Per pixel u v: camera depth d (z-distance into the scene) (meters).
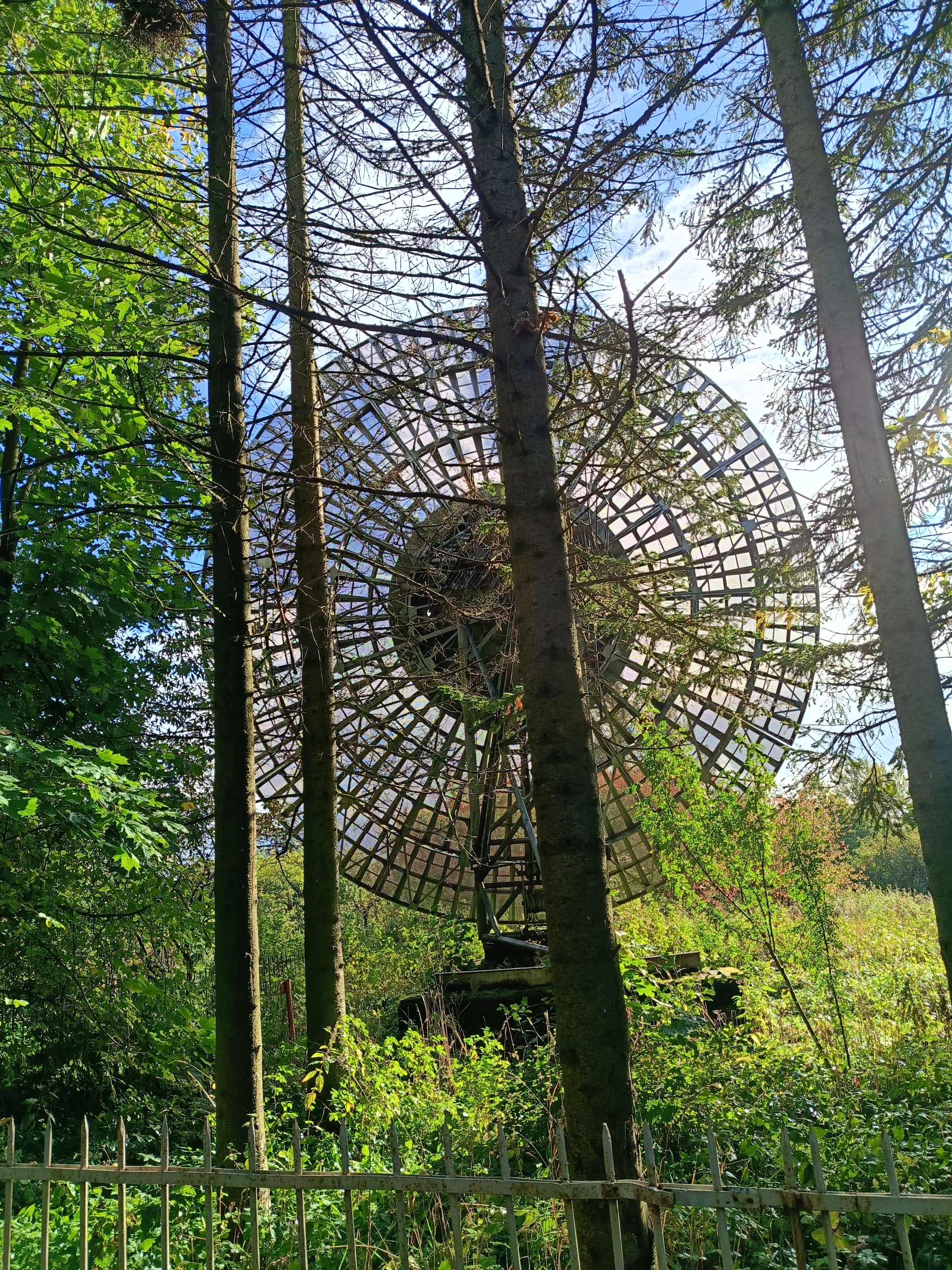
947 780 5.39
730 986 9.25
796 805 7.43
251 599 6.70
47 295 7.82
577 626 7.56
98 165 6.00
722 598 10.62
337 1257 4.77
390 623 11.75
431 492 4.65
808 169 6.10
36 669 9.12
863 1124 5.54
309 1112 7.48
